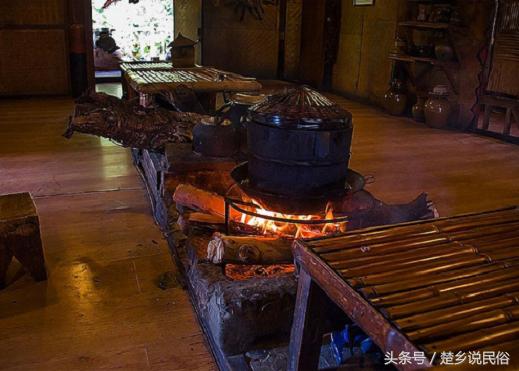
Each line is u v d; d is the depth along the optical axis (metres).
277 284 1.86
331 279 1.33
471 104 5.93
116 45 10.40
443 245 1.49
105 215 3.18
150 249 2.74
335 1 8.53
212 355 1.90
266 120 1.97
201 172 2.91
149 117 3.25
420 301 1.20
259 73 9.81
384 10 7.24
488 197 3.71
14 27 7.21
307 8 9.20
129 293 2.30
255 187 2.10
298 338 1.54
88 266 2.53
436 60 6.04
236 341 1.81
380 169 4.32
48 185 3.67
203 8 9.09
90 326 2.05
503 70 5.54
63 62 7.59
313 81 9.22
